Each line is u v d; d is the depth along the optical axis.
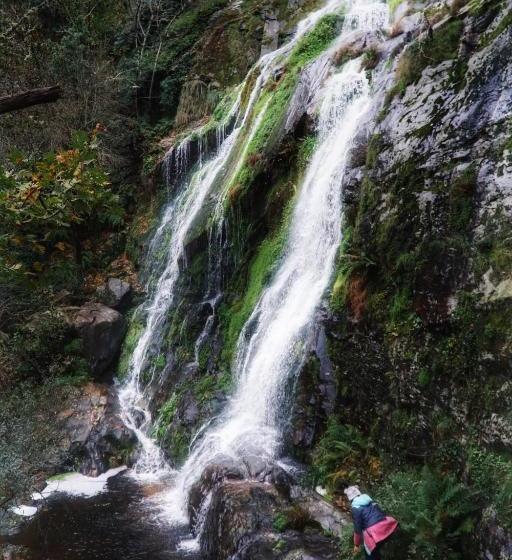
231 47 16.27
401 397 5.57
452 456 4.75
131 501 7.55
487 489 4.23
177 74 17.12
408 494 4.71
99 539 6.51
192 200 12.97
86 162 4.27
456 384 4.88
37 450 7.42
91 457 8.76
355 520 4.52
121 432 9.23
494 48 5.47
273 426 7.41
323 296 7.22
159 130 16.58
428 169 5.71
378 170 6.45
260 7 16.34
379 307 6.00
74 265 13.62
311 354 7.00
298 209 8.95
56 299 12.07
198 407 8.80
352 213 7.04
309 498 5.98
